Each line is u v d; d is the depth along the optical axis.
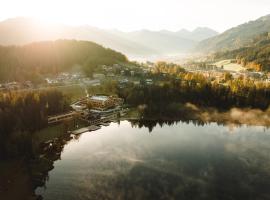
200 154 122.75
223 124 169.00
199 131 155.75
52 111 162.38
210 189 93.94
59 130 148.12
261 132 154.38
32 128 137.12
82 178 100.38
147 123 170.50
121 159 116.62
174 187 94.69
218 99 196.38
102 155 120.56
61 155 120.56
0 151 111.12
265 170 107.81
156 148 129.50
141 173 103.94
